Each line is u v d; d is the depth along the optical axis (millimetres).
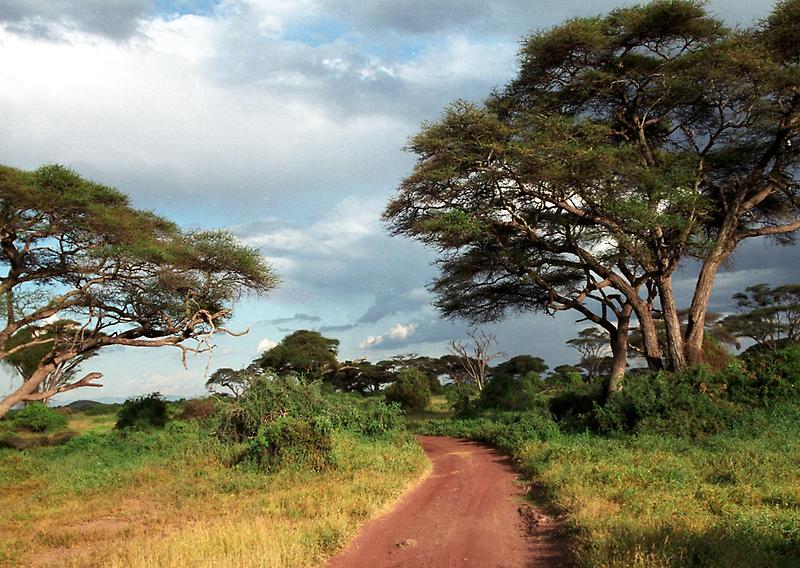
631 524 8312
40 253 25312
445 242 24422
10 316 24844
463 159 22828
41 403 38969
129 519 12094
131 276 26141
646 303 26828
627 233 23281
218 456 18391
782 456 14227
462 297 29922
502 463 18281
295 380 23047
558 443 18188
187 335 28516
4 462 20719
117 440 24688
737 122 24734
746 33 23547
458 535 9641
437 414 42906
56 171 22609
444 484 14547
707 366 23844
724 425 19875
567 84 25891
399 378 47812
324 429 16578
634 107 26359
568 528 9242
